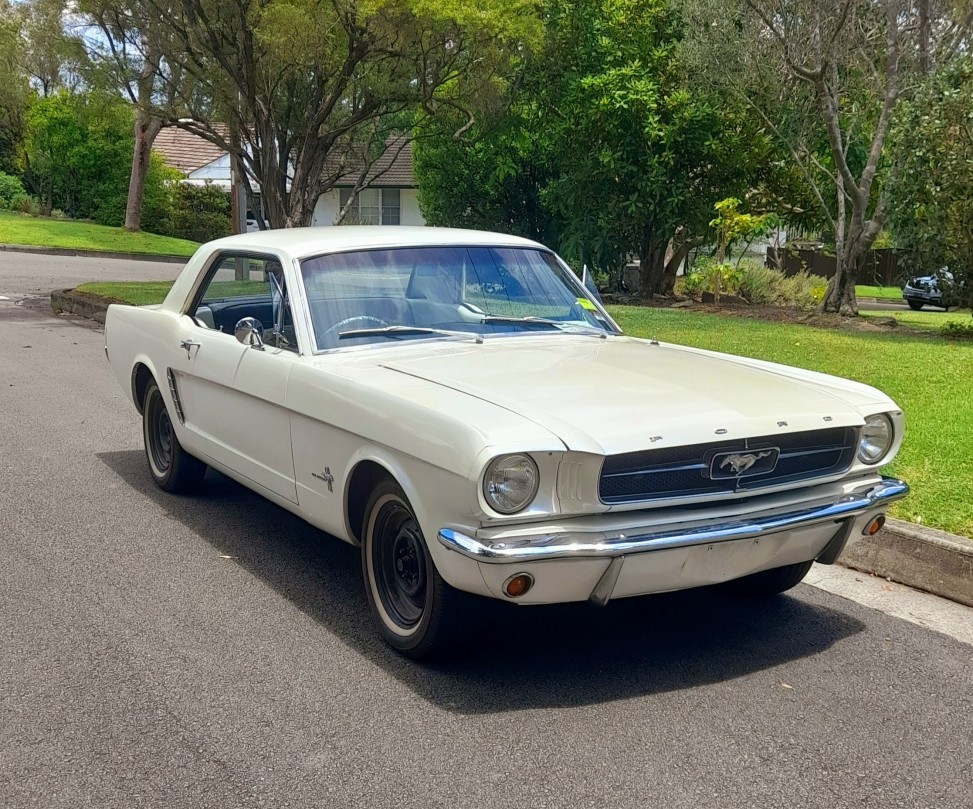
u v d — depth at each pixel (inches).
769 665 163.6
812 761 133.6
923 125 518.9
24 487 259.3
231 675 156.0
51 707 145.1
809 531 158.2
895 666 164.1
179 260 1327.5
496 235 220.4
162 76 666.8
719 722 143.8
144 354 250.5
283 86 694.5
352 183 1380.4
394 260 200.7
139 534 224.1
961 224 526.6
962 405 314.5
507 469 137.7
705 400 157.9
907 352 425.4
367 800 122.5
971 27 558.6
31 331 566.6
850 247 601.9
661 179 698.8
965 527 207.2
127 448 302.4
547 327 205.0
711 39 614.2
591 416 146.9
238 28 619.5
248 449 203.9
